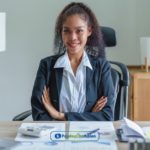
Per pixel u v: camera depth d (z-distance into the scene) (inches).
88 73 69.2
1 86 125.3
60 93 68.5
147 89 107.5
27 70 124.2
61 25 70.0
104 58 74.2
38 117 66.3
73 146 44.4
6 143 45.6
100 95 69.0
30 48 122.8
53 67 70.0
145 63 110.7
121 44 122.1
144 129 51.5
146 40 109.3
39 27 121.5
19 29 121.7
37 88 69.1
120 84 75.4
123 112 75.5
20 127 52.9
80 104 68.1
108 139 47.7
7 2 120.3
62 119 64.6
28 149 43.1
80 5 70.4
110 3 120.0
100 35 74.0
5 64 124.1
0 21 86.1
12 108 126.6
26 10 120.6
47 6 120.2
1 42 87.9
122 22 120.9
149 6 120.0
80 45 68.4
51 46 122.0
